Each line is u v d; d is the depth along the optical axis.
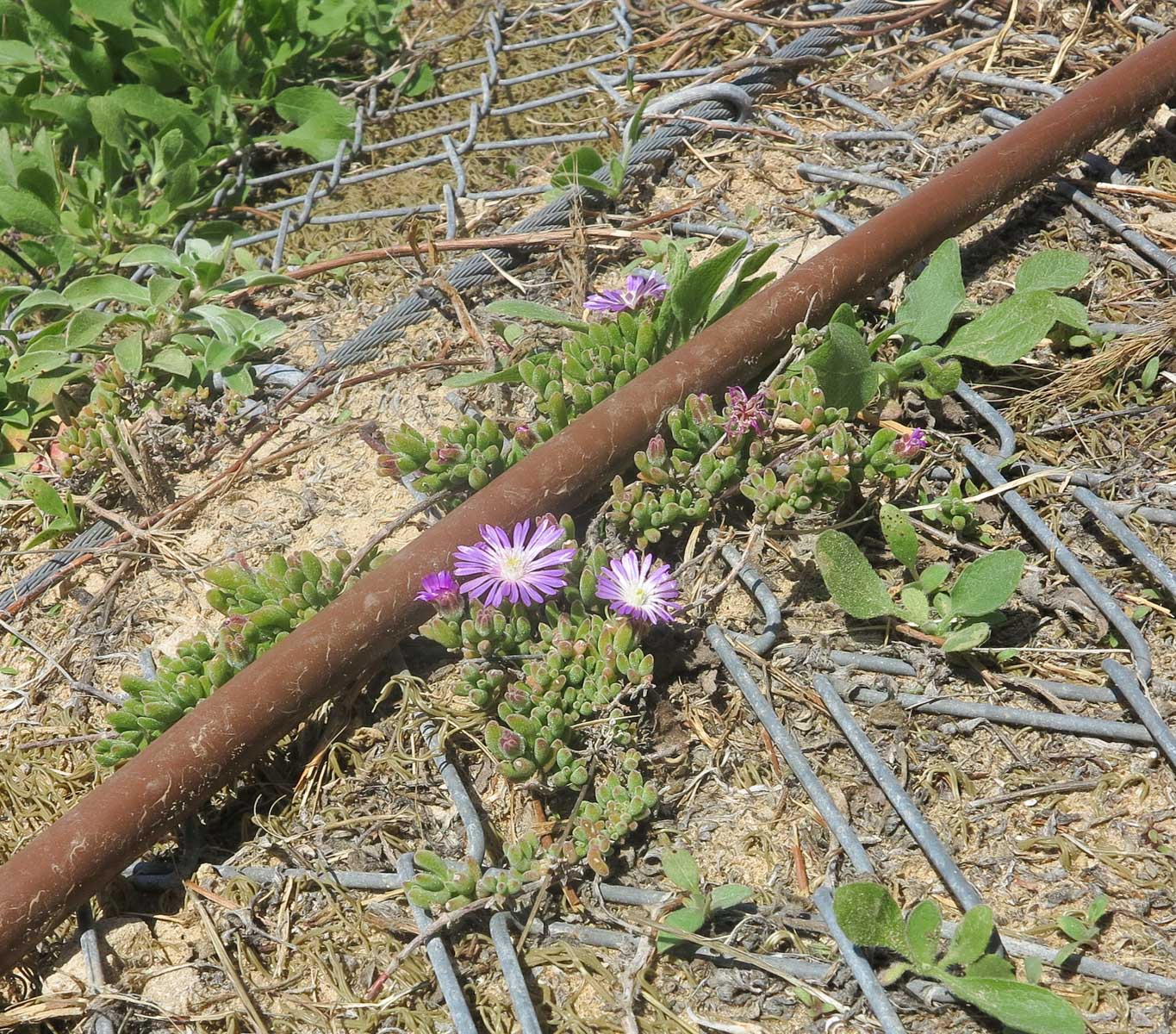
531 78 0.63
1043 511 0.44
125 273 0.57
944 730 0.40
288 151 0.62
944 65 0.58
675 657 0.42
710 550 0.43
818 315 0.46
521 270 0.53
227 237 0.53
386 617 0.41
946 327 0.46
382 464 0.45
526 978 0.37
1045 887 0.38
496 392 0.48
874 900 0.35
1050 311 0.45
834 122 0.57
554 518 0.43
